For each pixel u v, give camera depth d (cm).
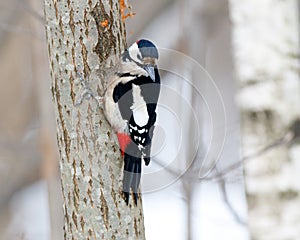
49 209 1511
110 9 914
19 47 2109
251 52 1155
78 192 907
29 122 2142
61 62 908
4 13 2038
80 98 905
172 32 2011
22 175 2122
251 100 1151
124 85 920
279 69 1145
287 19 1150
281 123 1136
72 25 903
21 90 2136
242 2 1161
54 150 1559
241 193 1527
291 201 1127
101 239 902
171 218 1764
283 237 1126
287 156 1127
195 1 1755
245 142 1150
